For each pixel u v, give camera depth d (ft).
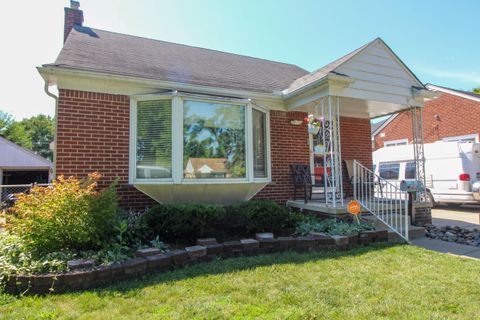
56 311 9.68
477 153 33.76
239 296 10.48
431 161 36.60
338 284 11.53
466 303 9.83
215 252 15.10
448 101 48.62
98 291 11.32
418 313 9.15
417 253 15.89
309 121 25.61
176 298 10.50
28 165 88.99
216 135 20.95
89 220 14.21
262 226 18.28
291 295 10.48
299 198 25.84
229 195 22.09
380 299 10.19
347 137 29.78
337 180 21.59
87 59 20.77
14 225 14.12
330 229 18.34
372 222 20.48
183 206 17.10
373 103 24.32
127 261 12.91
